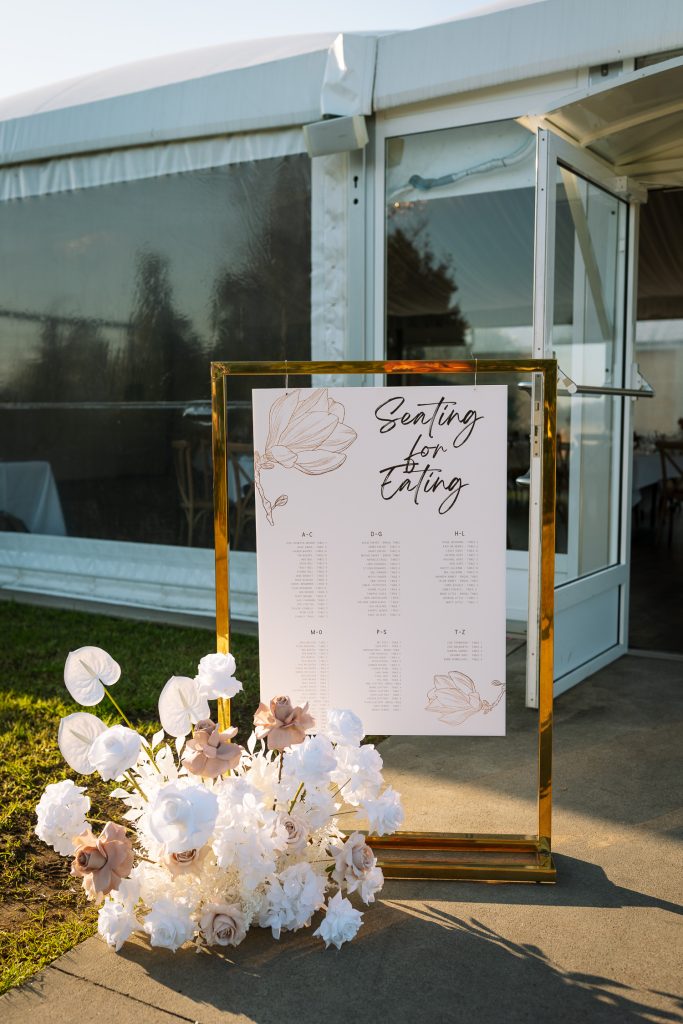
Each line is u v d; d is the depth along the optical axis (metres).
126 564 5.69
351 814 2.62
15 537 6.15
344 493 2.37
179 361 5.40
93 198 5.59
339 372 2.38
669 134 3.78
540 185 3.50
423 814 2.70
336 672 2.41
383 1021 1.80
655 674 4.12
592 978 1.92
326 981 1.93
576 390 3.56
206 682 2.20
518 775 2.99
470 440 2.33
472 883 2.33
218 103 4.98
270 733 2.19
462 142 4.57
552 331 3.62
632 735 3.34
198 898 2.07
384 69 4.54
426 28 4.40
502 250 4.58
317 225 4.88
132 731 2.09
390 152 4.76
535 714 3.59
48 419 5.94
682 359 11.61
